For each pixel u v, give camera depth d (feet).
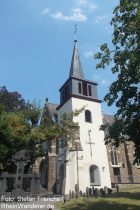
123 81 51.24
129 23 52.06
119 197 72.38
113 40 53.98
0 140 86.58
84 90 138.10
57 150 131.13
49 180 123.85
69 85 137.69
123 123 51.52
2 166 87.92
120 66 52.06
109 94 53.31
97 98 138.31
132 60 48.60
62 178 119.55
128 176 136.15
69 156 118.52
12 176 72.69
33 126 101.81
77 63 146.00
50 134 98.58
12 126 91.50
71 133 106.32
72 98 131.03
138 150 49.88
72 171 115.34
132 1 52.26
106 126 58.34
